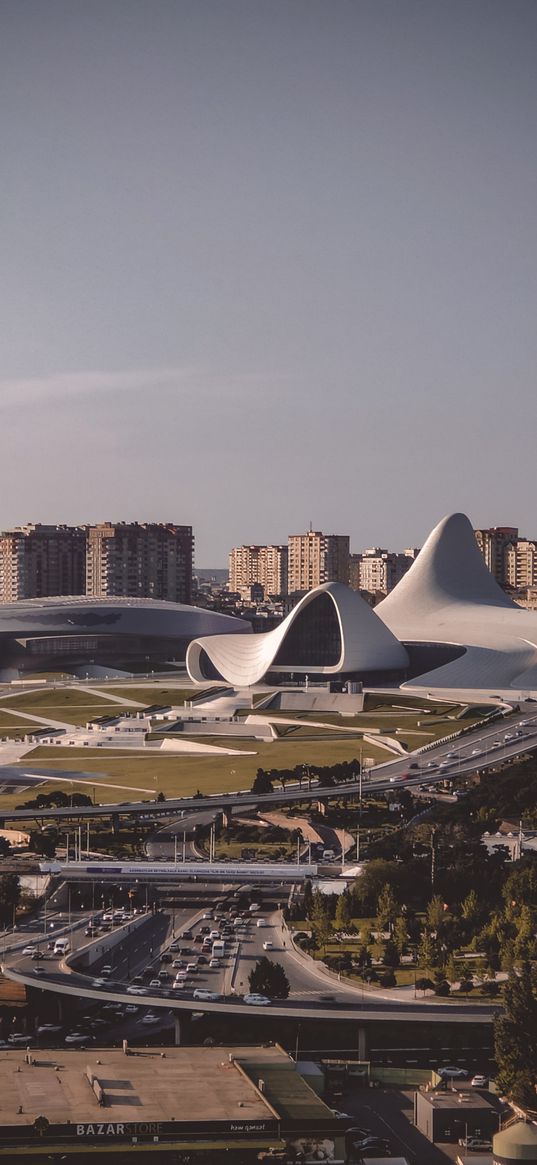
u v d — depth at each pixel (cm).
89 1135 10025
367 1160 11294
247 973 15738
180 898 19638
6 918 18038
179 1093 10762
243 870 19950
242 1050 11819
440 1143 11875
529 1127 11325
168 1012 15038
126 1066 11350
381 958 16412
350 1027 14012
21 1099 10588
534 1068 12594
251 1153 10131
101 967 15875
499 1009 14212
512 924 16825
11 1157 9819
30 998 14975
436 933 17062
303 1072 12600
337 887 19312
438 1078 12888
